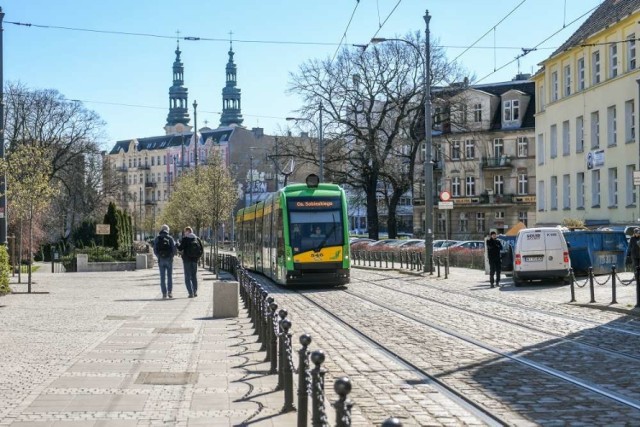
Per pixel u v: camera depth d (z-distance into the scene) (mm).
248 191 127938
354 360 13414
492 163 83062
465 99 62562
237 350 14438
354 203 72375
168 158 164000
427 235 40469
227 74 184875
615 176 49938
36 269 49938
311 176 32812
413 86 60906
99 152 84250
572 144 55312
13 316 20703
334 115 61844
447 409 9594
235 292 20547
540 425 8695
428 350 14469
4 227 28438
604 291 27844
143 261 52812
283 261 31922
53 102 79062
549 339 15867
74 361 13047
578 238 34469
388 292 29562
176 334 16875
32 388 10664
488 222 83875
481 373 11992
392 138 63062
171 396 10156
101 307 23562
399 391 10719
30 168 32312
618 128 48625
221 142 150875
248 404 9664
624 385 10969
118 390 10547
